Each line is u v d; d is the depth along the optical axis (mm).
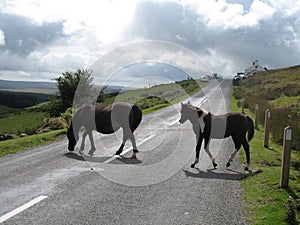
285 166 7141
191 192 6941
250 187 7242
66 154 11047
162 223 5332
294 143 12398
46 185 7418
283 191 6941
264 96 32000
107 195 6719
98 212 5793
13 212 5801
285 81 49281
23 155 11062
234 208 5992
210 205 6148
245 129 9094
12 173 8508
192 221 5410
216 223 5332
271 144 12617
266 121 12109
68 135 11414
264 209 5906
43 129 19391
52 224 5293
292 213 5473
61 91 36562
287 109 17375
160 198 6551
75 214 5699
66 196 6652
